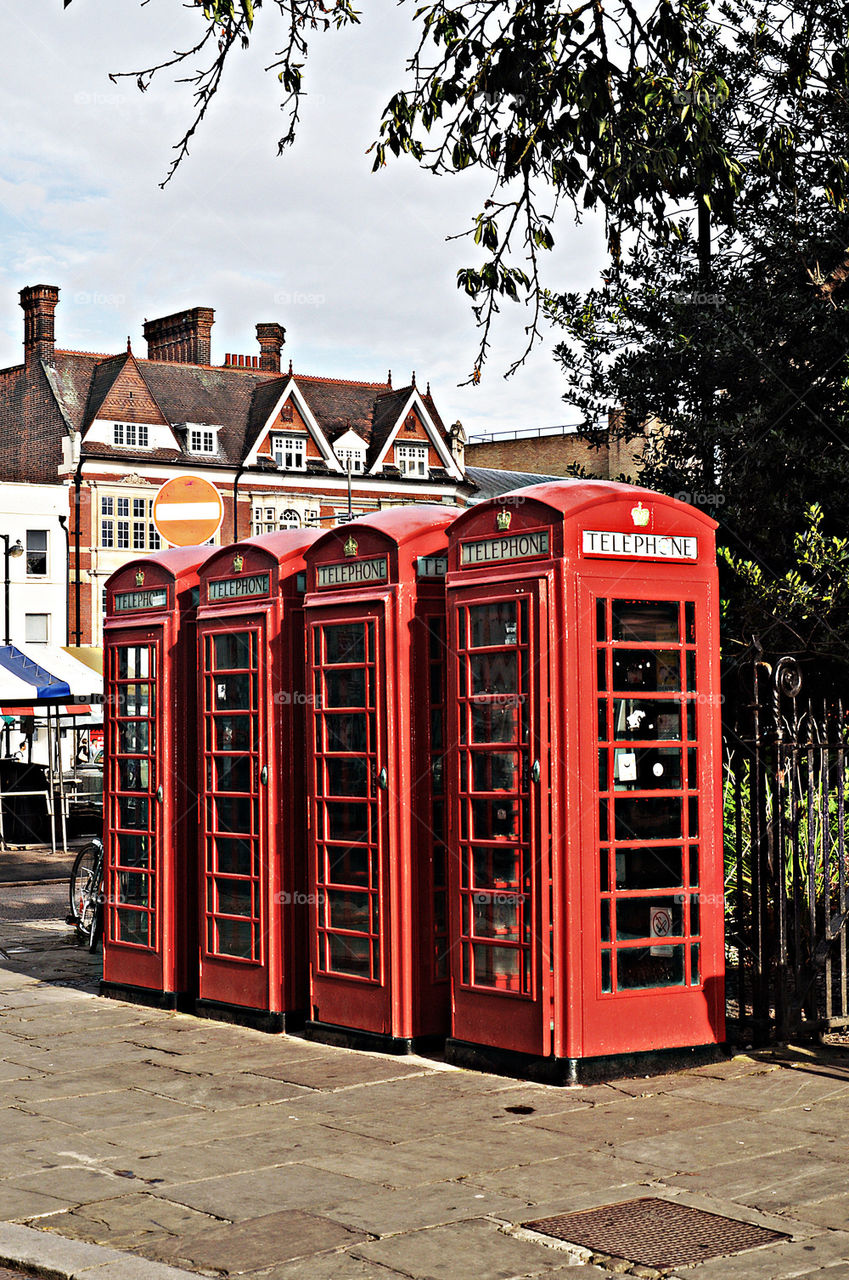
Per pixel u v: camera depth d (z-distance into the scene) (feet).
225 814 32.19
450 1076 25.96
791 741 28.48
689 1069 26.00
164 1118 23.41
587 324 38.70
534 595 25.45
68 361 193.77
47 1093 25.32
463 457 236.02
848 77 33.12
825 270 35.45
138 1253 17.19
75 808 84.12
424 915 28.17
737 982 31.63
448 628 27.37
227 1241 17.47
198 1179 19.97
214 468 193.06
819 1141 21.11
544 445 247.09
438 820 28.50
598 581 25.59
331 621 29.53
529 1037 25.49
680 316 36.19
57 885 62.18
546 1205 18.52
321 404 215.10
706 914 26.61
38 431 188.24
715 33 36.11
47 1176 20.27
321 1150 21.26
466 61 27.84
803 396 35.58
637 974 25.81
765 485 35.37
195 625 34.30
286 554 31.12
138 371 190.19
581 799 25.26
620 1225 17.75
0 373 195.93
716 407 36.70
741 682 28.55
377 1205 18.66
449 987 28.48
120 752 35.60
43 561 179.63
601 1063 25.22
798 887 28.14
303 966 30.94
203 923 32.58
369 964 28.53
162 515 69.36
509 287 29.50
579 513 25.44
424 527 28.58
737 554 35.60
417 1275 16.31
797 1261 16.47
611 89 28.37
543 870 25.13
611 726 25.64
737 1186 19.10
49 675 78.18
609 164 27.94
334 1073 26.43
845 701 35.73
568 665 25.20
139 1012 33.32
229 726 32.12
